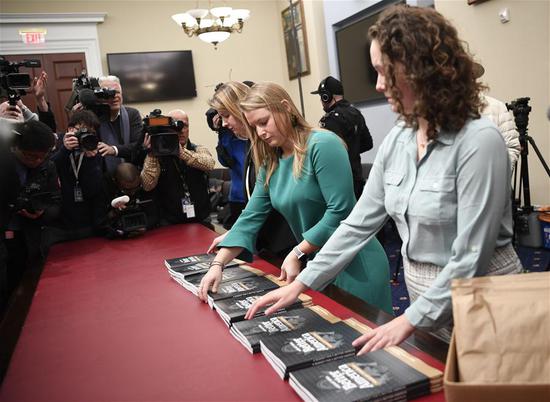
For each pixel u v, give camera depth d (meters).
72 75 6.24
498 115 2.37
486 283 0.71
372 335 0.94
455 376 0.69
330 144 1.48
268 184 1.66
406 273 1.14
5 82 2.25
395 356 0.91
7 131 1.94
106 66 6.46
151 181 2.50
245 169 2.02
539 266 3.22
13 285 2.21
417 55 0.84
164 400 0.90
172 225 2.70
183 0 6.71
